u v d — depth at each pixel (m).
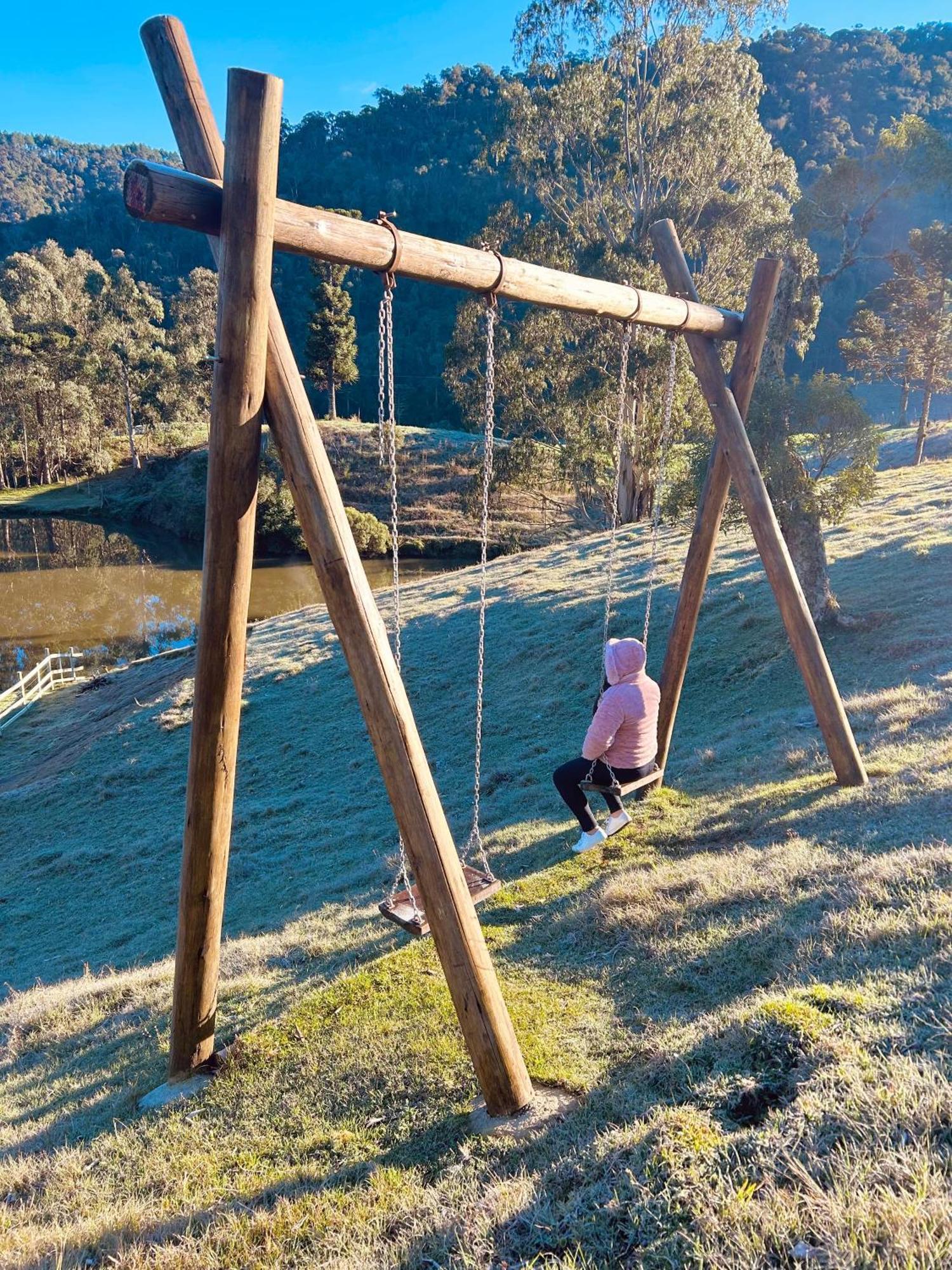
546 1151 3.47
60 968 9.94
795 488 13.14
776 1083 3.19
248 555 4.44
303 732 17.30
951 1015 3.19
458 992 4.00
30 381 73.12
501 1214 3.02
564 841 8.14
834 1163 2.58
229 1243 3.44
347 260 4.34
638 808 8.21
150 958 9.23
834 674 12.35
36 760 20.50
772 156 31.52
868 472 13.13
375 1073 4.58
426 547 49.59
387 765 4.12
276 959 7.20
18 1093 6.07
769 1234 2.38
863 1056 3.10
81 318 91.06
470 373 37.25
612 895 5.93
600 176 33.56
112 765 18.30
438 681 17.91
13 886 13.40
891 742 8.20
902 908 4.41
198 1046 5.17
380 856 10.54
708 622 16.36
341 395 91.19
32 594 44.19
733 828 7.06
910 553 17.11
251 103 3.71
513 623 20.36
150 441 83.44
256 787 15.27
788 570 7.41
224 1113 4.66
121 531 60.03
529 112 31.91
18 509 65.50
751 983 4.34
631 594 19.77
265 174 3.79
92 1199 4.15
